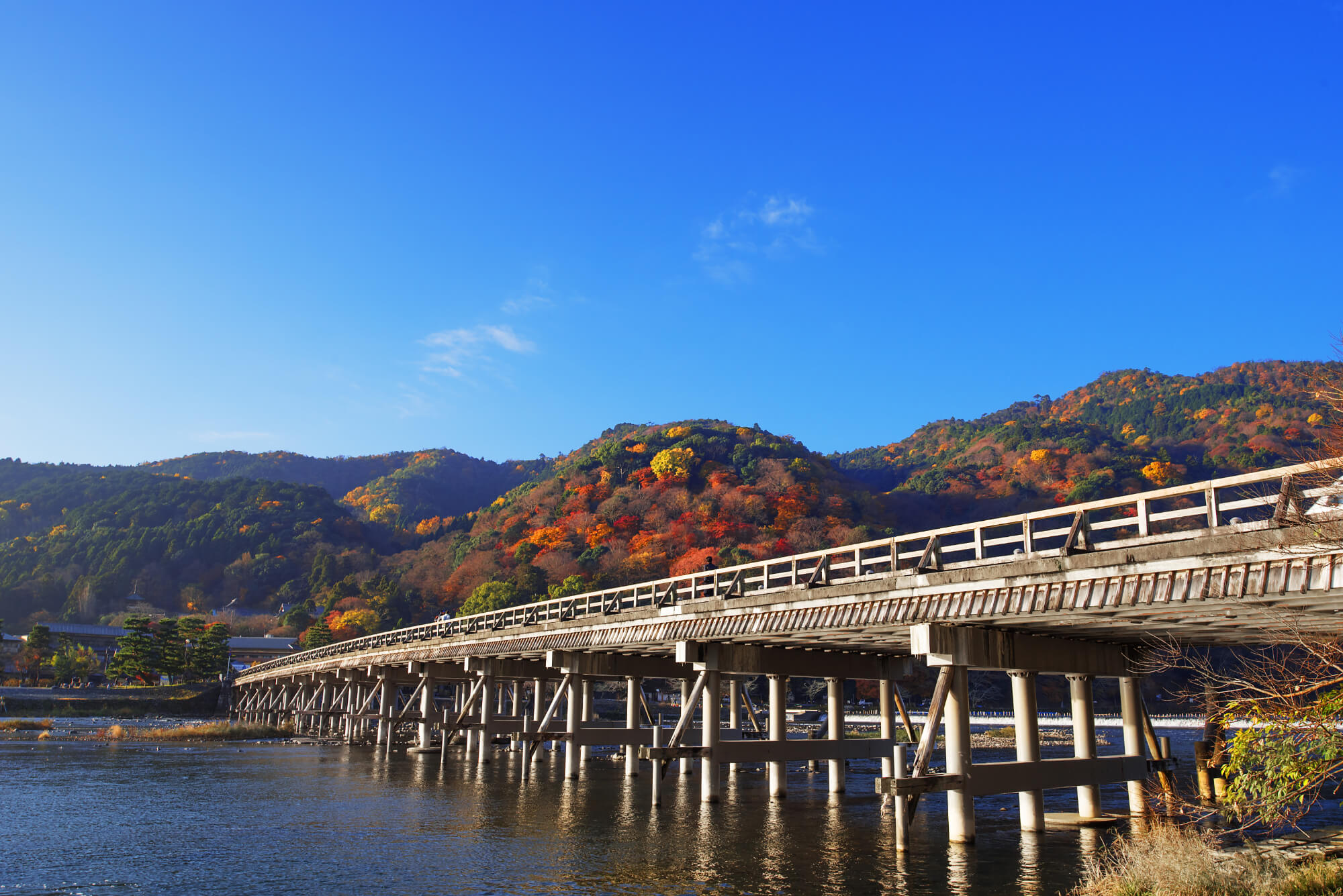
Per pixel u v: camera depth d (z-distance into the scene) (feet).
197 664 370.12
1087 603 54.80
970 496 604.08
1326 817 85.97
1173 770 87.97
